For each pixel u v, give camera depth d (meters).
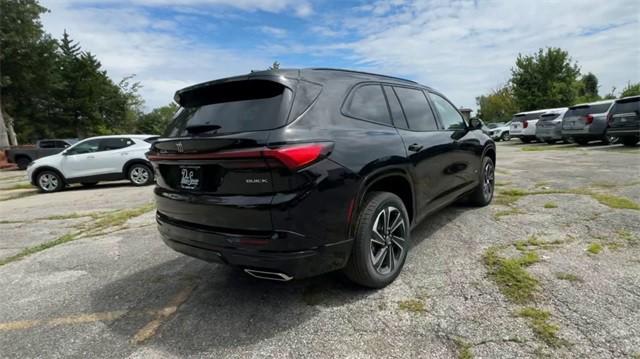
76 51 43.59
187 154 2.42
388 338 2.11
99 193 9.05
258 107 2.37
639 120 10.68
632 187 5.35
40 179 9.95
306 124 2.30
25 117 35.28
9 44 27.81
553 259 2.97
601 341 1.93
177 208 2.60
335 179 2.30
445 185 3.73
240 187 2.21
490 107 47.28
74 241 4.60
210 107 2.65
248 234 2.21
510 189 5.86
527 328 2.09
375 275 2.65
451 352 1.94
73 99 37.34
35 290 3.12
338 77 2.76
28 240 4.82
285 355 2.02
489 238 3.59
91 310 2.70
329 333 2.20
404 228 2.93
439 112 3.93
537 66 30.52
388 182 2.95
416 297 2.56
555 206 4.59
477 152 4.56
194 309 2.61
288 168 2.09
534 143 17.86
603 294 2.39
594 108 12.73
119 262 3.71
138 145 10.26
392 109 3.13
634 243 3.21
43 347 2.25
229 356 2.04
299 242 2.16
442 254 3.27
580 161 9.00
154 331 2.36
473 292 2.55
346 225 2.39
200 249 2.46
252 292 2.82
